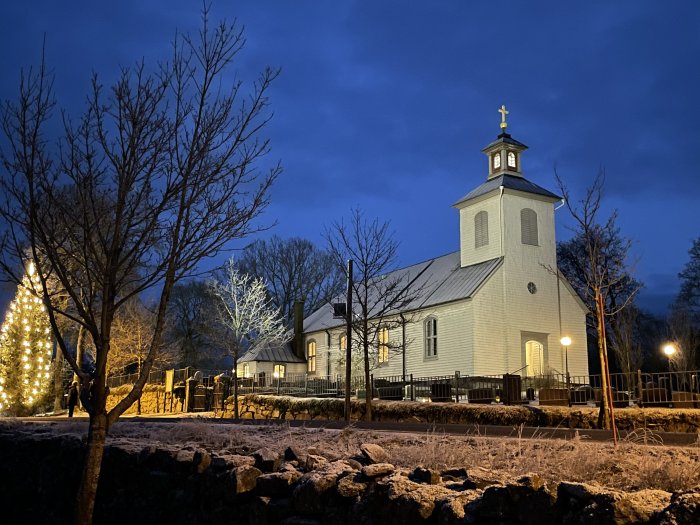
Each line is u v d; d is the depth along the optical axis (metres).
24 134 7.65
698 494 3.83
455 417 18.31
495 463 7.00
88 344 38.06
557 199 40.88
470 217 41.59
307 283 63.50
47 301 7.76
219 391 33.12
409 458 7.16
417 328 40.28
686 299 50.12
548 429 12.78
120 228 8.02
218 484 7.12
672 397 19.45
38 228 7.68
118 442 9.95
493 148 41.75
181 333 57.16
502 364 37.16
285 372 50.84
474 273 39.16
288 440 9.67
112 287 7.80
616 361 43.19
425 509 5.05
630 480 5.89
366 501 5.58
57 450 10.59
